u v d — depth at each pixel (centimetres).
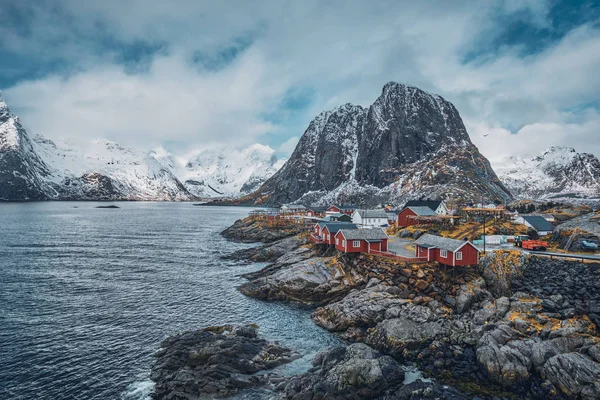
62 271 8575
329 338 5175
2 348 4659
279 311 6225
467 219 10025
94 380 4003
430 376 4103
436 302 5522
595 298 4891
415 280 6031
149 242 13225
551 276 5641
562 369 3766
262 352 4497
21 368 4206
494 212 11281
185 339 4662
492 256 6138
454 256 5931
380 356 4300
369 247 7156
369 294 5816
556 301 4997
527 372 3922
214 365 4109
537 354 4056
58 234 14950
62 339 4950
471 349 4491
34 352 4578
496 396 3738
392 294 5809
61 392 3788
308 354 4672
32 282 7594
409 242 8925
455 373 4109
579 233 7025
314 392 3688
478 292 5628
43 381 3966
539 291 5338
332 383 3759
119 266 9200
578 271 5550
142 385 3925
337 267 6994
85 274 8325
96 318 5703
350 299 5806
